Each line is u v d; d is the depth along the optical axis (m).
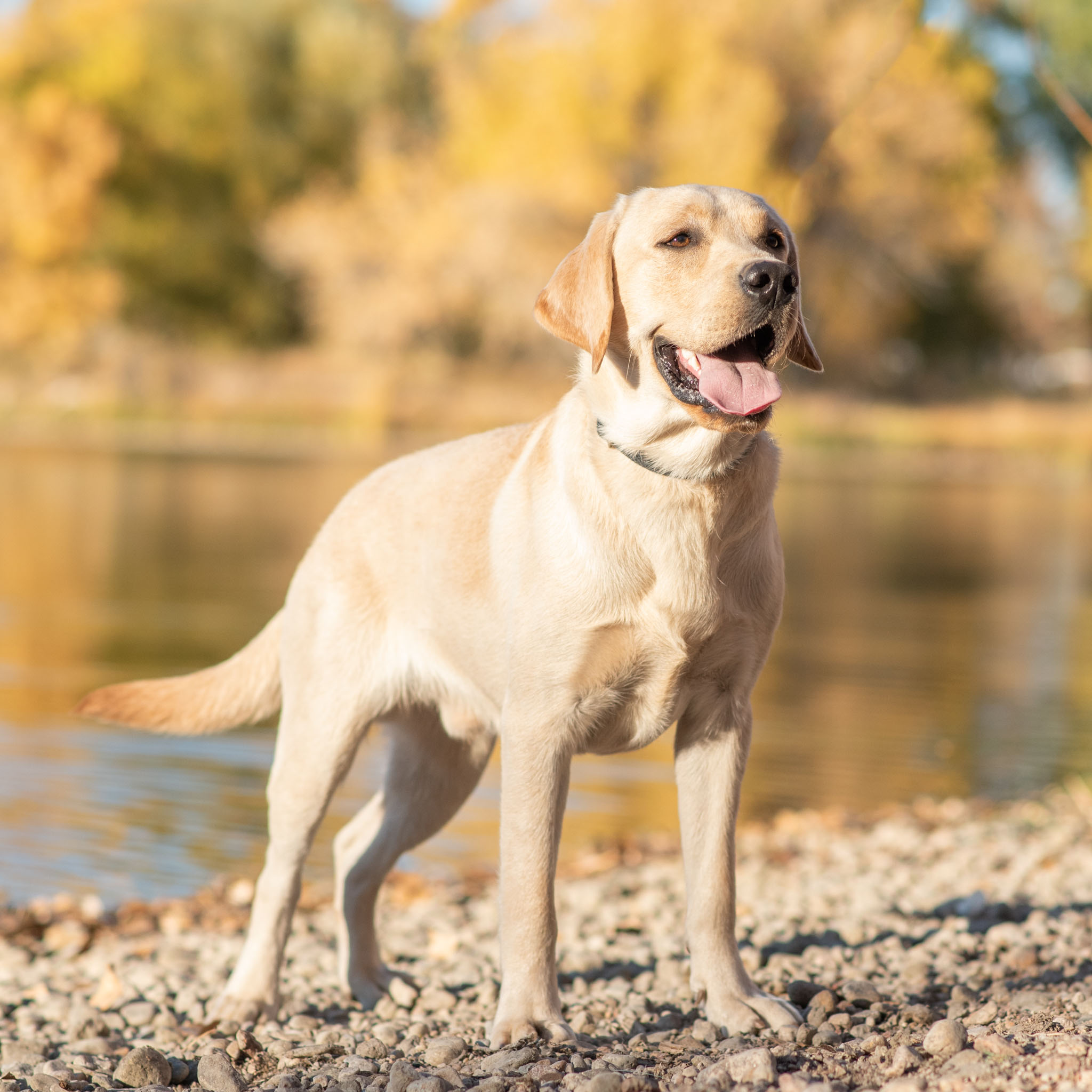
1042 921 5.32
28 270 54.19
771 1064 3.38
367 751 8.86
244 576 16.31
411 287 49.06
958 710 10.30
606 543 4.02
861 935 5.40
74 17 60.22
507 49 48.91
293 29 60.38
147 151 58.12
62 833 7.22
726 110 43.81
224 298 59.09
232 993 4.62
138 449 39.28
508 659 4.22
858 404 48.88
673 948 5.45
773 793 8.38
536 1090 3.43
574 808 8.02
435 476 4.76
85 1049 4.34
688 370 4.01
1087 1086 3.03
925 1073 3.33
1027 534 23.53
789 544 21.38
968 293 58.31
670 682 4.14
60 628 12.68
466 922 6.11
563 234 46.72
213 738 9.10
